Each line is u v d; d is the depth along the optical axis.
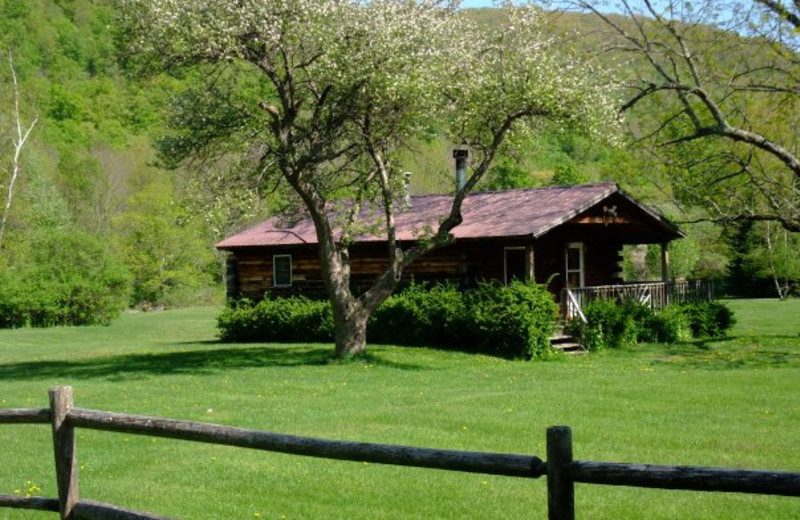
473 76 20.41
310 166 20.17
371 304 22.09
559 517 4.23
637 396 15.23
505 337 23.64
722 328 30.44
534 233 24.25
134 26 18.91
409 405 14.48
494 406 14.12
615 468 4.11
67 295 43.00
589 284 29.73
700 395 15.28
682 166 24.38
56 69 82.19
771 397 15.03
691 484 3.91
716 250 55.28
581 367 21.06
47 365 22.55
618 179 27.33
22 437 11.67
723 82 23.44
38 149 65.31
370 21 18.77
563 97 20.36
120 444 11.12
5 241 45.84
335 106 20.00
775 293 53.81
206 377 18.89
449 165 42.31
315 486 8.93
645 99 24.36
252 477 9.33
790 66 23.11
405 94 19.22
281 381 18.09
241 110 20.22
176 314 50.94
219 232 19.61
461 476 9.30
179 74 20.23
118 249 57.75
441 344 25.47
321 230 21.48
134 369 20.81
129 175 68.25
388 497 8.49
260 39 18.69
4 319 42.19
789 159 22.77
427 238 22.03
